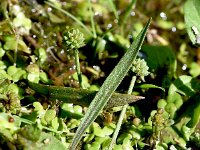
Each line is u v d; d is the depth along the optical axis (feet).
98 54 0.82
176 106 0.72
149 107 0.75
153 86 0.73
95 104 0.62
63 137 0.65
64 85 0.76
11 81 0.71
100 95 0.62
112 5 0.86
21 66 0.75
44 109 0.70
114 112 0.72
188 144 0.70
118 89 0.76
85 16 0.89
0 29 0.77
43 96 0.70
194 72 0.85
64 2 0.90
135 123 0.70
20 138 0.60
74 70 0.78
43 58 0.77
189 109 0.72
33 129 0.60
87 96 0.65
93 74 0.79
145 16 0.95
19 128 0.62
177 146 0.70
